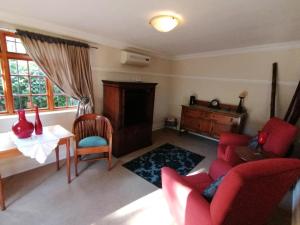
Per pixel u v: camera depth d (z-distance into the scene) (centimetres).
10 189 202
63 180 224
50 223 160
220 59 376
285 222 173
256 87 335
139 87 311
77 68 269
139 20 211
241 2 157
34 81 248
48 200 188
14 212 170
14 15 205
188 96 444
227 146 230
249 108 348
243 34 253
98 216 171
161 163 283
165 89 468
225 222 96
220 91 386
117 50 330
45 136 201
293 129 190
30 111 249
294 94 281
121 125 295
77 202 188
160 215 175
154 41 310
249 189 88
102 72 315
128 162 281
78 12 194
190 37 275
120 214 175
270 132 221
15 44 225
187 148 349
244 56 342
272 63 312
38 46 228
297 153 273
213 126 359
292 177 101
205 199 118
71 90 266
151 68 412
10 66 225
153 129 462
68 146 212
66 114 277
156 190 214
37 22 223
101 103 323
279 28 224
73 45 259
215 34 256
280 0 152
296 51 287
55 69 246
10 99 229
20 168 235
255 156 187
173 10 178
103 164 270
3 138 195
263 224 128
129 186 220
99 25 236
